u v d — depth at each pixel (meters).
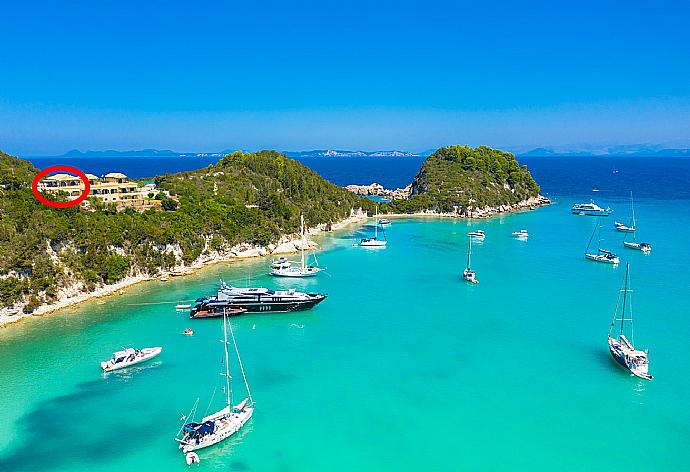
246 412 59.09
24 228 98.19
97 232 109.44
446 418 59.75
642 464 51.94
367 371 71.75
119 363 72.00
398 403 63.12
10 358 74.62
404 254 150.50
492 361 74.62
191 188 158.88
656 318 91.38
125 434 56.75
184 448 52.81
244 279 119.38
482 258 144.12
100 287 104.94
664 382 67.94
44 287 94.38
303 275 123.00
